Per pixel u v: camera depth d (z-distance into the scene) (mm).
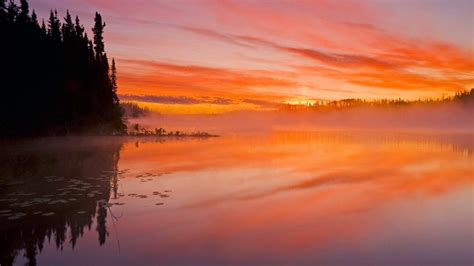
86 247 6008
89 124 36594
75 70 37469
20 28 31547
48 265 5309
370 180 12914
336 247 6137
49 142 26812
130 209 8477
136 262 5453
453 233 6867
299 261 5551
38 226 7113
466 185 11945
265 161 18266
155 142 30469
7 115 27094
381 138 44906
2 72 27625
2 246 6035
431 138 45188
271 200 9633
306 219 7855
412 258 5676
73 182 11523
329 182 12461
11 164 15164
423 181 12773
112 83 46281
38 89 30781
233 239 6512
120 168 14836
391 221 7711
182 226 7223
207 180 12523
